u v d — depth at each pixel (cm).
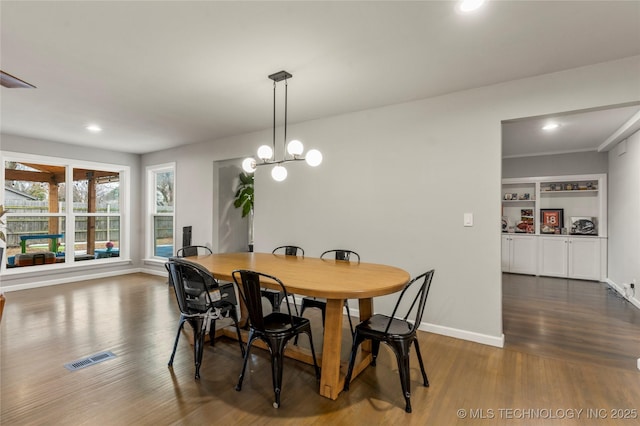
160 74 275
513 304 428
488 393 212
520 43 224
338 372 206
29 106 354
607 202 569
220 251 547
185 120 409
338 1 180
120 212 619
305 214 411
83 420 182
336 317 207
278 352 202
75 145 549
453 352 275
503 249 660
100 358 259
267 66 260
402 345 198
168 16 193
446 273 315
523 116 280
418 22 200
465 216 306
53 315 366
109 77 280
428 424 181
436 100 322
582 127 442
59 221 540
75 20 197
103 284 525
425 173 327
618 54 238
